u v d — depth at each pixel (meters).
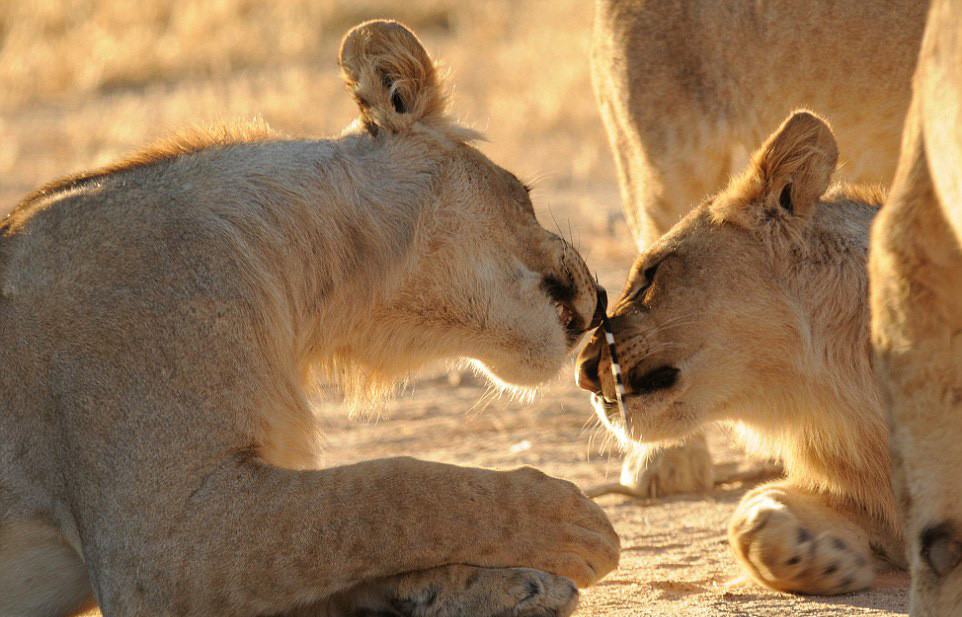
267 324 7.81
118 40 38.75
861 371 9.11
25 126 31.62
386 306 8.70
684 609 7.99
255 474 7.23
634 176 12.72
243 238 7.91
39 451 7.58
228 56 38.31
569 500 7.46
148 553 7.15
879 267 6.15
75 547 7.61
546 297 9.04
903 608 7.88
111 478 7.28
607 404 9.45
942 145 5.50
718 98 12.13
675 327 9.27
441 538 7.20
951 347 6.02
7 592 7.76
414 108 8.93
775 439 9.51
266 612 7.17
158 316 7.49
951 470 6.09
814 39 11.67
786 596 8.34
